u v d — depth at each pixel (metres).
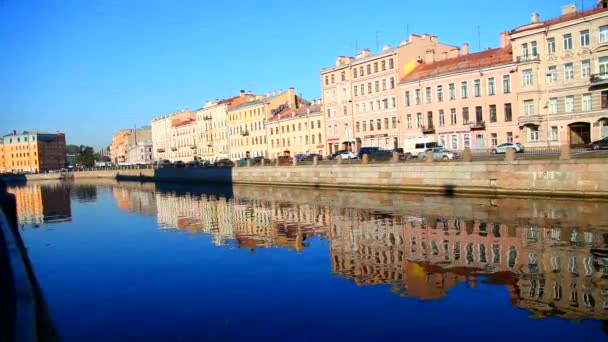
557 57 51.97
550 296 13.22
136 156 170.38
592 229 21.67
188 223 32.44
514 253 18.14
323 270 17.25
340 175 49.91
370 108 76.62
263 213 35.31
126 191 71.62
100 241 26.39
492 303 12.88
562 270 15.60
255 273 17.34
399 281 15.36
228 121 112.56
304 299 14.02
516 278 14.98
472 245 19.97
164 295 15.24
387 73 72.62
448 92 63.44
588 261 16.50
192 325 12.47
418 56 72.50
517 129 55.81
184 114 142.38
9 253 11.21
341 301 13.66
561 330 10.98
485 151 46.44
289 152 93.88
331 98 84.31
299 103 103.19
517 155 37.97
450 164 38.44
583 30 49.81
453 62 65.38
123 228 31.48
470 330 11.20
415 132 68.62
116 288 16.38
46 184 109.75
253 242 23.69
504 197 34.56
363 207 34.69
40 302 13.83
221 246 23.05
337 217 30.59
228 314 13.12
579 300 12.83
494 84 57.84
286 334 11.54
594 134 49.25
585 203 29.33
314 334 11.45
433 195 39.19
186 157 134.62
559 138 52.28
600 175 29.55
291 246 22.09
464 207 31.12
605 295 13.12
